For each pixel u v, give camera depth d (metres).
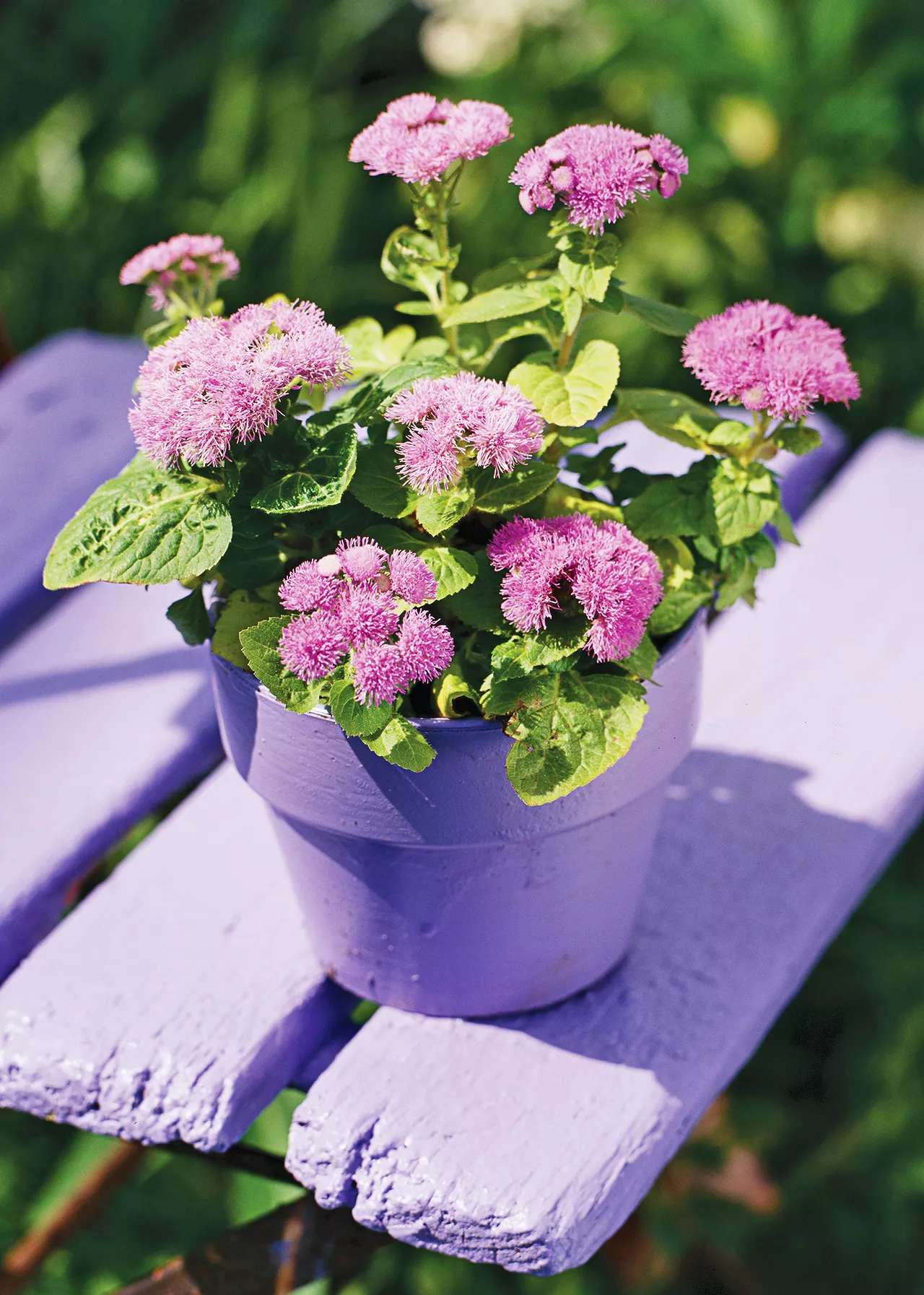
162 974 1.03
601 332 2.27
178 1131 0.99
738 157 2.32
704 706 1.15
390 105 0.97
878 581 1.22
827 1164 1.65
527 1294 1.53
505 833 0.94
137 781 1.12
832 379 0.94
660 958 1.03
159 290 1.02
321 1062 1.02
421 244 1.00
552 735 0.91
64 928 1.05
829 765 1.11
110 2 2.66
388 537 0.94
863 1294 1.57
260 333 0.91
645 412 0.98
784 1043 1.80
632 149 0.93
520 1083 0.99
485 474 0.93
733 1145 1.61
